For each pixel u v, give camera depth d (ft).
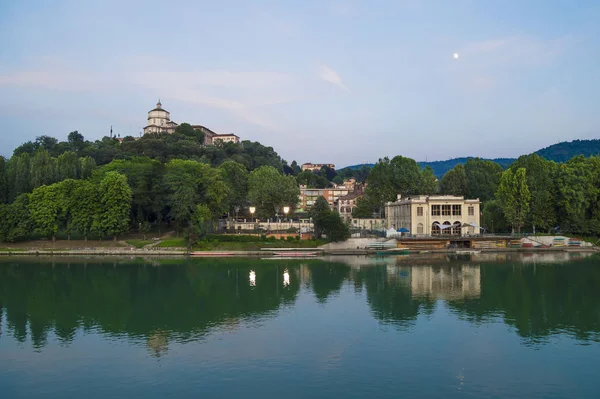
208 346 160.76
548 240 462.19
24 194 438.40
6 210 424.87
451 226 481.05
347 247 448.24
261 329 180.75
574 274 308.19
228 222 531.09
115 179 430.61
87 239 453.99
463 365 143.64
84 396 123.24
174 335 173.78
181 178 450.71
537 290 254.27
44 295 248.11
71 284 279.69
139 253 428.15
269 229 508.94
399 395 123.34
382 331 177.17
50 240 447.83
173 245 439.22
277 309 213.05
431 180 599.98
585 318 196.44
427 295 241.96
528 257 404.36
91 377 135.03
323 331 177.37
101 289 264.11
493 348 158.71
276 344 162.30
